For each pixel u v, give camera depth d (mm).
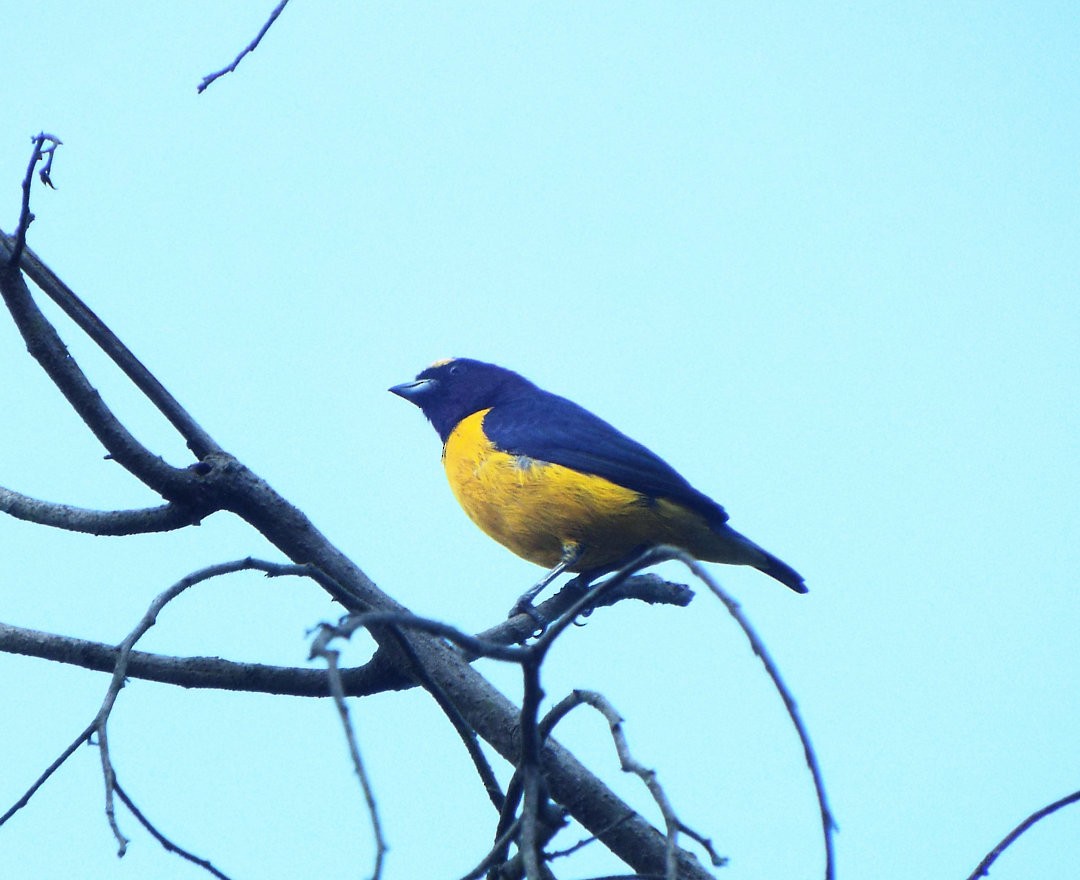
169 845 6828
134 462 9445
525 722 6219
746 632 5309
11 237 9430
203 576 7121
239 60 7836
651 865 8539
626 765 5734
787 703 5297
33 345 9242
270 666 9500
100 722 6621
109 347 9828
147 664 9492
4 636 9531
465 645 5711
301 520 9562
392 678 9414
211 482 9531
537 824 6207
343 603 7387
